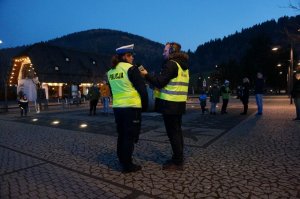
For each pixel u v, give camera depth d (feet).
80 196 11.95
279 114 42.88
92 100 48.78
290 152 18.37
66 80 152.56
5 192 12.54
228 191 12.07
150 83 14.96
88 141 23.84
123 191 12.37
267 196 11.50
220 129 28.84
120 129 15.55
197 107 65.82
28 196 12.07
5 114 57.88
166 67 14.44
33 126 34.63
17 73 154.40
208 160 16.81
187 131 27.73
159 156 18.06
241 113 44.55
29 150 20.62
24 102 51.90
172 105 14.66
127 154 14.62
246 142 21.85
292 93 35.12
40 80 139.74
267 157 17.22
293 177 13.57
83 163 16.83
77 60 172.45
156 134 26.53
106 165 16.31
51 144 22.72
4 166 16.49
